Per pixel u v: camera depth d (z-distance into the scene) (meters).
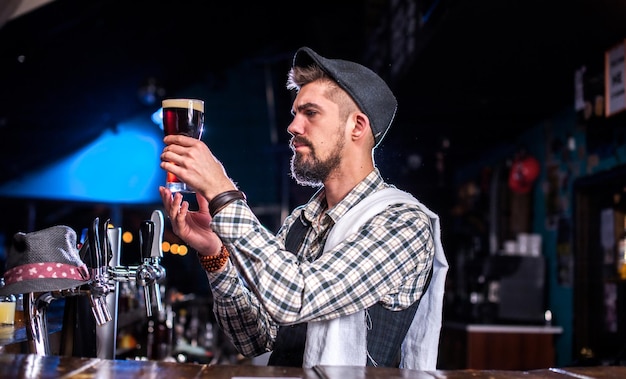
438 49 4.86
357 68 1.83
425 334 1.85
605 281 5.46
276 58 9.75
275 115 10.18
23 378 1.21
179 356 4.84
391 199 1.79
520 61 5.13
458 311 7.51
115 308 2.39
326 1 8.77
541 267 6.57
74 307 2.24
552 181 6.65
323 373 1.36
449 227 8.59
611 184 5.70
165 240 7.57
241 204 1.60
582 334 5.98
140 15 7.79
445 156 8.42
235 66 10.20
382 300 1.74
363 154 1.84
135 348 4.49
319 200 1.94
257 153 10.18
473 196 8.47
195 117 1.65
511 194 7.37
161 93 8.82
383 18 6.69
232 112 10.27
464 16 4.19
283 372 1.38
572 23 4.30
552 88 5.82
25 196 9.32
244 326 1.94
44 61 7.93
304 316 1.58
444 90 5.96
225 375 1.32
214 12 8.46
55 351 2.40
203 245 1.82
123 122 9.58
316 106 1.77
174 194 1.82
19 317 2.46
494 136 7.57
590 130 5.84
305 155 1.79
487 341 6.23
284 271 1.55
